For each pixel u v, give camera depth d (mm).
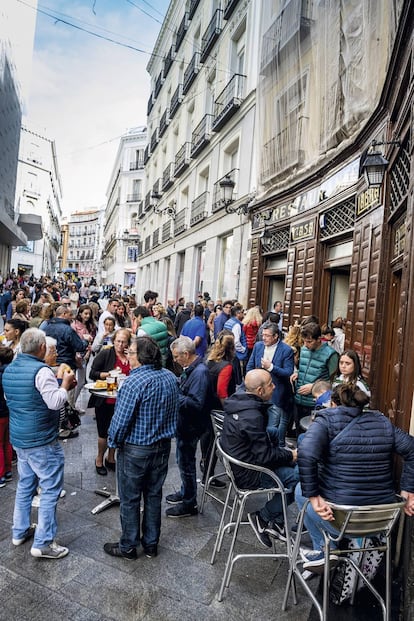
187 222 17719
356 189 6422
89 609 2525
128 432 2945
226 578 2688
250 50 11898
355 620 2568
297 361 5484
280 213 9852
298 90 8711
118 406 2930
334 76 6949
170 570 2930
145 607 2568
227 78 13672
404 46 4016
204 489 3885
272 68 9938
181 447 3686
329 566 2520
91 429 5668
